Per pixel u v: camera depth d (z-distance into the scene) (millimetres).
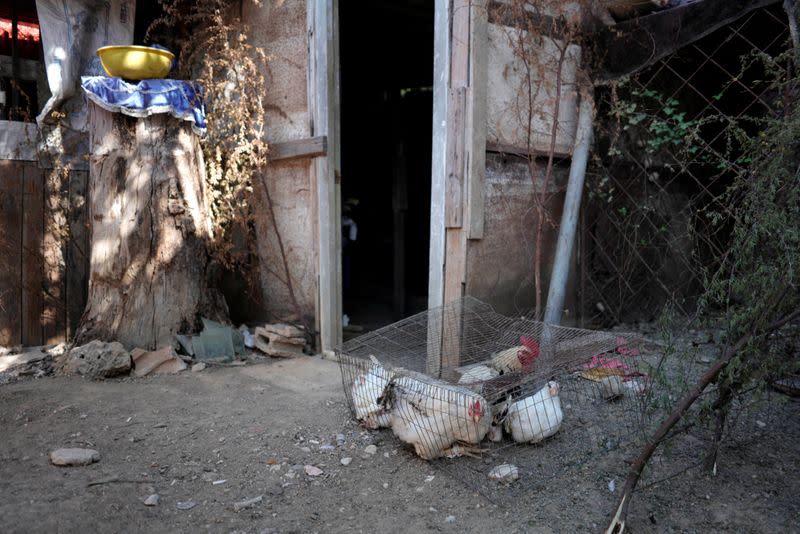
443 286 4875
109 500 2994
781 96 3631
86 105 5766
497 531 2818
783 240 2635
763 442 3568
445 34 4699
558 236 5359
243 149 5734
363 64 8656
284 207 5938
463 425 3270
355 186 9586
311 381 4852
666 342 3303
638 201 6137
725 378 2912
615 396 3998
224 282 6316
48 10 5484
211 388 4637
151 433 3803
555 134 5180
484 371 3904
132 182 5094
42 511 2857
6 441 3637
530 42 5062
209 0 6086
